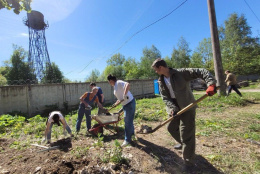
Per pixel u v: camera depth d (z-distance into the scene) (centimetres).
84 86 1254
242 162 279
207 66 3866
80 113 505
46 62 2678
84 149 359
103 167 274
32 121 734
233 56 3041
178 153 328
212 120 525
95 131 457
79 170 278
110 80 399
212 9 947
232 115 586
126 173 270
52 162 317
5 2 304
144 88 1761
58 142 431
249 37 3728
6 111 887
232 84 934
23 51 2992
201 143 361
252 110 645
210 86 231
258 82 2308
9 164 324
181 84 263
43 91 1032
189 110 266
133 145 370
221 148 333
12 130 596
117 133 471
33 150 392
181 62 4469
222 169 266
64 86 1133
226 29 3984
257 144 344
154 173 269
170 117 300
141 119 615
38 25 2467
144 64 4572
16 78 2633
